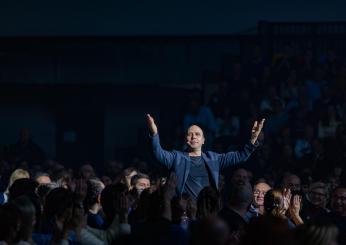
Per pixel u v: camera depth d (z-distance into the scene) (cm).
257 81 3150
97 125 3519
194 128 1659
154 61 3509
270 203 1462
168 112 3472
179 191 1631
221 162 1667
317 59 3219
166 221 1149
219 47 3459
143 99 3497
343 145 2784
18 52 3566
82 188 1373
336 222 1592
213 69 3466
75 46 3556
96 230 1273
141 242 1134
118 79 3525
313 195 1677
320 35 3272
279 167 2789
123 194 1279
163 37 3519
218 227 901
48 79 3550
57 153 3531
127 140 3497
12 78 3559
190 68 3484
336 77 3128
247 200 1336
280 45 3312
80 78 3544
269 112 3048
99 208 1425
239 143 3067
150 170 2694
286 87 3125
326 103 3075
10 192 1475
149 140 1645
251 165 2764
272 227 866
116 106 3512
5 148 3031
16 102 3556
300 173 2647
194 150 1656
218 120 3122
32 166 2927
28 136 3036
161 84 3494
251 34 3497
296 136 2973
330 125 3036
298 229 1035
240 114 3097
